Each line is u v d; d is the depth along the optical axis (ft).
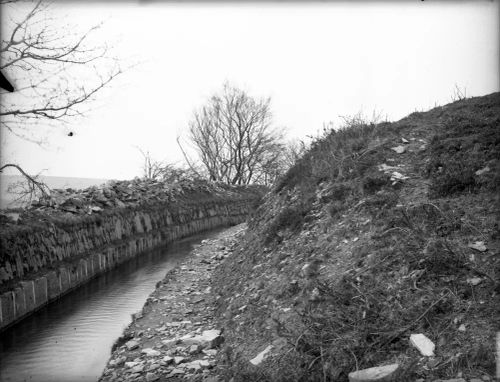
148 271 51.37
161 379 21.68
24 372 25.07
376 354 16.19
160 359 24.21
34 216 43.11
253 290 28.66
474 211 21.79
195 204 89.40
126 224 60.85
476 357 14.55
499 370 13.85
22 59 26.78
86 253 48.01
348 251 23.81
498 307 16.29
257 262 32.73
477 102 34.88
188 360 23.67
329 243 25.94
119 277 48.42
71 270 43.09
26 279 35.91
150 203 72.13
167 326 30.14
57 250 42.60
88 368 25.31
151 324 31.07
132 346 26.63
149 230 67.26
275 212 39.01
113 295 41.27
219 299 33.45
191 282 42.34
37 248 39.27
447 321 16.52
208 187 104.37
